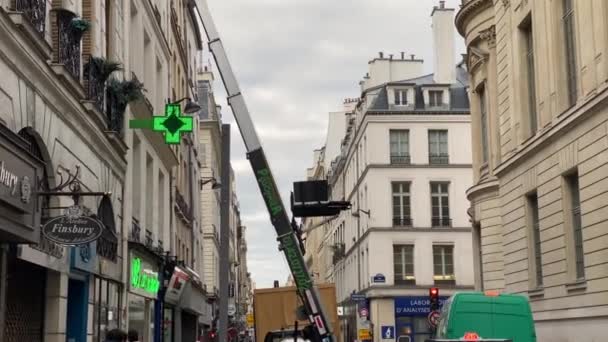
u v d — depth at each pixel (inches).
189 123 687.1
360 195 2218.3
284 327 729.6
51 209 448.8
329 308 745.0
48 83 436.5
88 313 562.3
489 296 562.3
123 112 669.3
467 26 1246.9
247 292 5034.5
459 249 2012.8
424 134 2058.3
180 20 1283.2
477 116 1273.4
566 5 853.2
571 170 820.0
